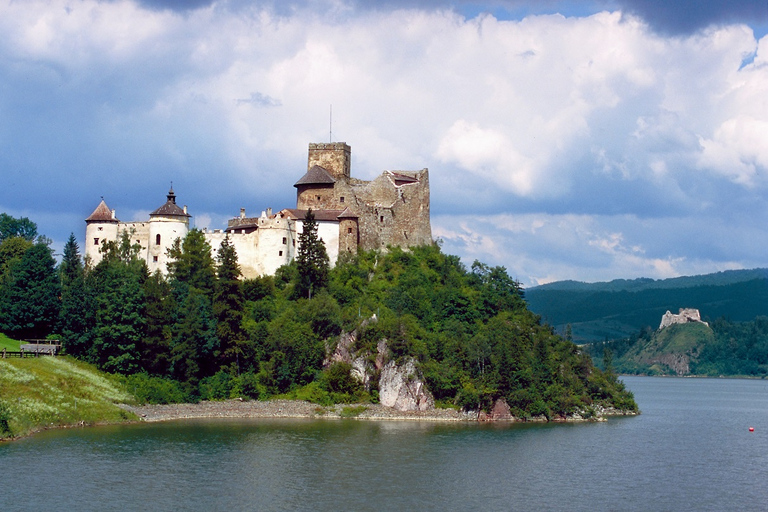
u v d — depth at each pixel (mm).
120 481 113000
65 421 145750
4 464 119188
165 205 198875
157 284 176375
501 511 106250
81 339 168250
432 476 121312
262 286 195625
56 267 198375
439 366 176375
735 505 112938
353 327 182375
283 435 146125
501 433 157375
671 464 138250
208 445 135875
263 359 179250
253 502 106062
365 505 106438
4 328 175875
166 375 171750
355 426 157500
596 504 111125
